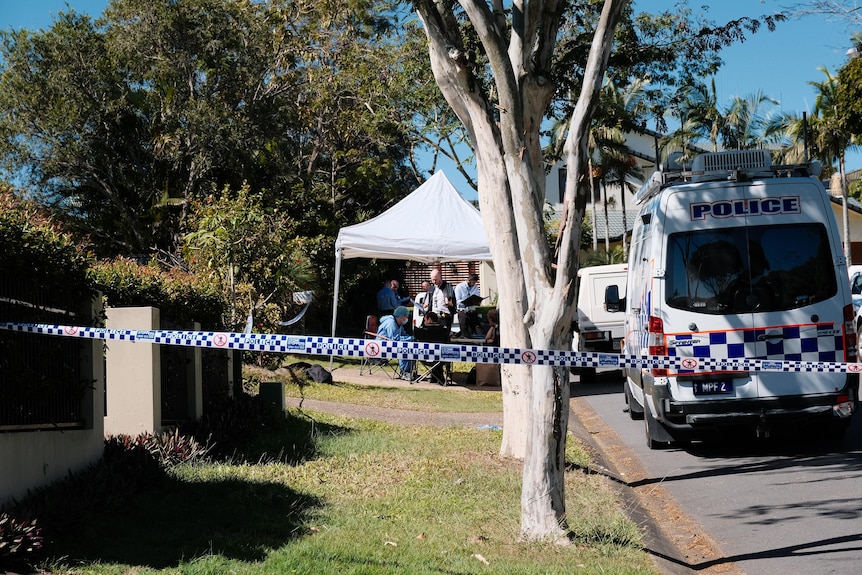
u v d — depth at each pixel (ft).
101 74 98.07
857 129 95.25
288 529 21.58
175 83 100.83
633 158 141.49
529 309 21.39
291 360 66.90
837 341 32.86
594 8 40.83
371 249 58.13
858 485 27.99
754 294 33.09
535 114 24.44
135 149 100.68
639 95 48.88
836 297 32.96
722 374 32.94
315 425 38.58
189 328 34.42
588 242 143.64
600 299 64.28
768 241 33.30
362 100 99.35
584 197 20.99
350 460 31.07
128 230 98.48
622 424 43.80
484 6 20.93
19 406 20.77
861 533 22.79
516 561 19.33
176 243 93.91
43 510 19.51
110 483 22.65
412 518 23.03
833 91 139.95
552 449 21.21
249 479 26.99
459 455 31.89
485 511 23.93
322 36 102.27
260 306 51.24
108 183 101.60
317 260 96.48
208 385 36.42
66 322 23.11
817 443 35.94
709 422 32.91
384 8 73.72
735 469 31.81
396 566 18.48
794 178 33.55
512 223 28.27
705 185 33.71
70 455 22.98
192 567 18.03
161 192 97.19
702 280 33.30
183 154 98.84
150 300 31.50
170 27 99.19
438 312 65.26
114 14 102.22
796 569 20.33
